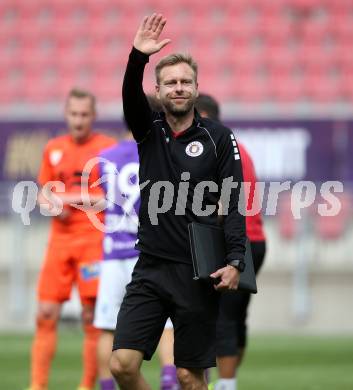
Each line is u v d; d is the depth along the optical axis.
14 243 50.31
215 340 18.41
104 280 24.81
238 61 69.06
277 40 69.75
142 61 18.02
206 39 70.25
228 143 18.25
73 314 47.81
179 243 18.06
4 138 51.03
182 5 71.94
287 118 49.94
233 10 71.31
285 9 70.94
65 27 71.88
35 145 50.88
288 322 49.94
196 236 17.70
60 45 71.19
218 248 17.92
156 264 18.28
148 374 33.16
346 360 36.97
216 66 68.94
